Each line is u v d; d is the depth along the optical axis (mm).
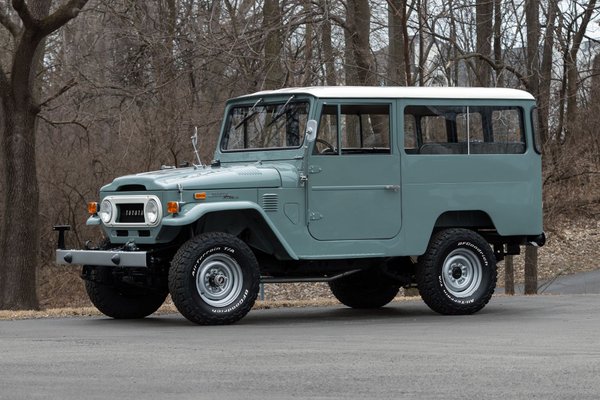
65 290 31438
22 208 23500
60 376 9328
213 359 10398
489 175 16016
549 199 29484
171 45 27391
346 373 9469
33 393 8469
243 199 14602
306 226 14977
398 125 15484
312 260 15141
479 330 13305
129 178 14742
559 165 29141
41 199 33062
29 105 23453
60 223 33188
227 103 16250
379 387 8750
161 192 14258
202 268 14141
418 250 15578
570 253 38625
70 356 10648
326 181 15062
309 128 14945
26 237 23562
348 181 15180
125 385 8859
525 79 29047
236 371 9602
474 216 16281
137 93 26906
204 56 26156
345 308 17703
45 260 33031
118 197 14781
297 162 15055
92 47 29859
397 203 15453
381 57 33594
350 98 15203
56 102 31516
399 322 14750
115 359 10406
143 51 28438
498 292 33688
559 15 31000
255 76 26922
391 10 28750
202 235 14266
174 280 14031
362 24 27875
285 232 14852
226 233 14445
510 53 32219
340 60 29047
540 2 30953
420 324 14336
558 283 35344
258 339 12305
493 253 16016
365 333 13031
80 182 32969
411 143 15562
